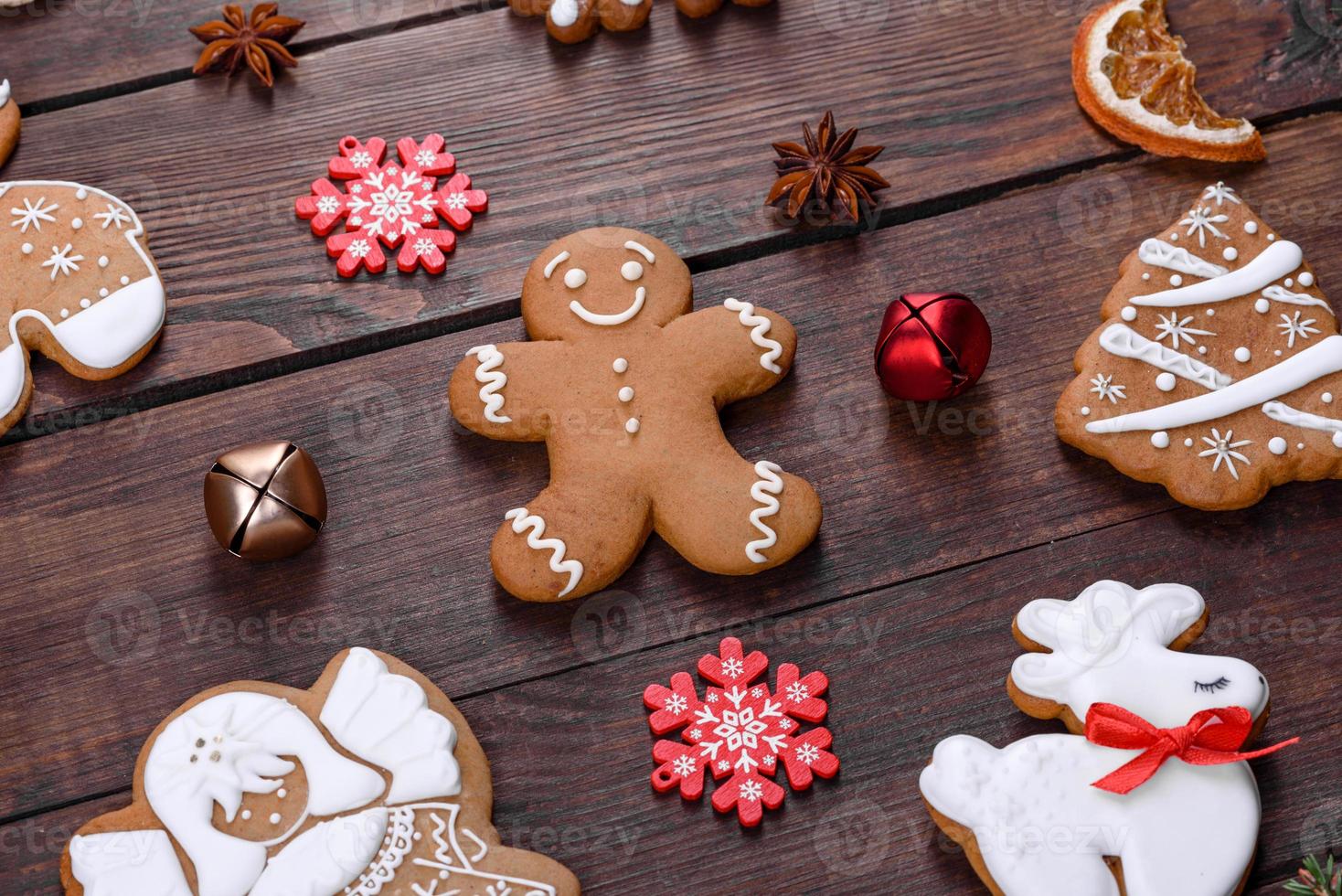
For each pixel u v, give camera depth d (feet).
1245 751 1.72
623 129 1.97
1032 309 1.88
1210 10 2.01
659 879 1.70
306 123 1.98
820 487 1.82
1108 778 1.67
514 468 1.83
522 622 1.78
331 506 1.82
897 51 2.00
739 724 1.73
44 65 2.01
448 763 1.70
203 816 1.69
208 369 1.87
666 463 1.78
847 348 1.87
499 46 2.01
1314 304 1.83
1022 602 1.78
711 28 2.01
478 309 1.89
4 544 1.82
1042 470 1.82
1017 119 1.96
